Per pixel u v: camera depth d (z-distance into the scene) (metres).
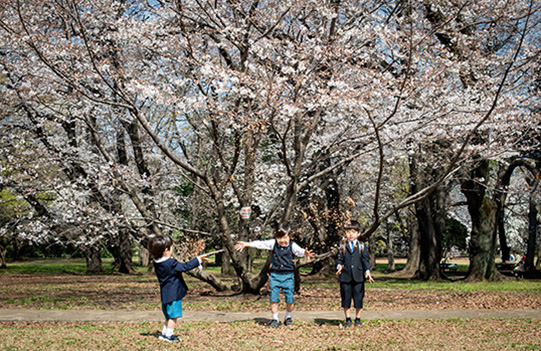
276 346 5.60
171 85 12.64
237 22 12.06
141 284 18.44
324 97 9.47
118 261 28.95
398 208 10.18
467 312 9.17
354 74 11.38
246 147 13.43
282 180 14.78
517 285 17.27
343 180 23.56
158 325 7.38
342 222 16.94
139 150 16.11
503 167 20.69
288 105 9.06
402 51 10.95
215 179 14.66
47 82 12.68
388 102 12.65
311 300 11.89
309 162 16.67
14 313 9.01
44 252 46.22
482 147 12.17
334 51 10.41
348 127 12.89
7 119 15.26
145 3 12.88
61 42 11.61
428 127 12.38
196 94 12.10
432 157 18.05
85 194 14.33
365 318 8.23
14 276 24.23
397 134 12.09
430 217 21.66
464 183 18.98
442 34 14.60
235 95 10.79
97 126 15.58
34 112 14.19
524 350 5.42
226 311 9.48
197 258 5.98
